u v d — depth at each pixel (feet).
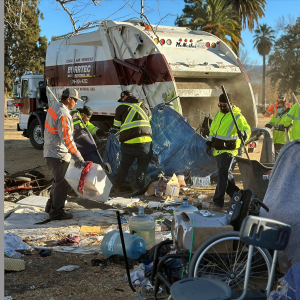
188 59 29.99
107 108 31.94
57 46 37.17
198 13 119.14
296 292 9.09
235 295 9.66
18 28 46.75
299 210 10.96
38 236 16.24
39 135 44.32
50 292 11.46
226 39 119.85
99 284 11.96
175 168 25.50
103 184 18.58
